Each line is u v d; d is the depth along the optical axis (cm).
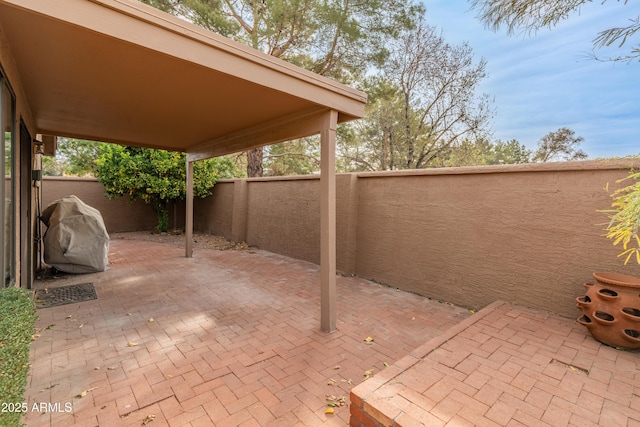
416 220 496
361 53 916
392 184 532
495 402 202
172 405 230
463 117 1180
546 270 364
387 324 378
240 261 706
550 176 361
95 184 1034
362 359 299
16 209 318
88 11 201
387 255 540
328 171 355
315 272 616
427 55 1176
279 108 379
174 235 1066
